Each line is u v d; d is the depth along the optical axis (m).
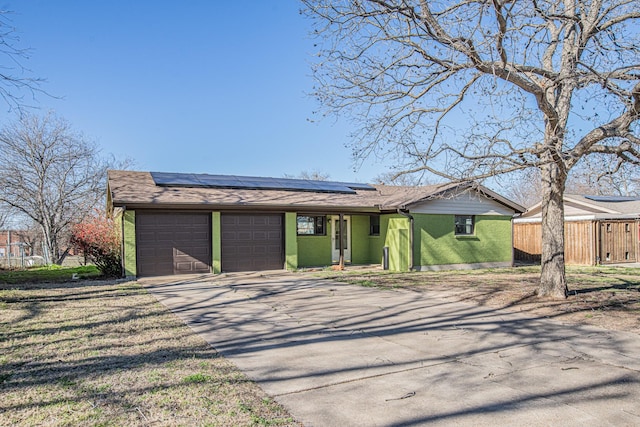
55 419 3.52
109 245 14.27
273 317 7.73
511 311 8.13
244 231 15.31
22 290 11.04
